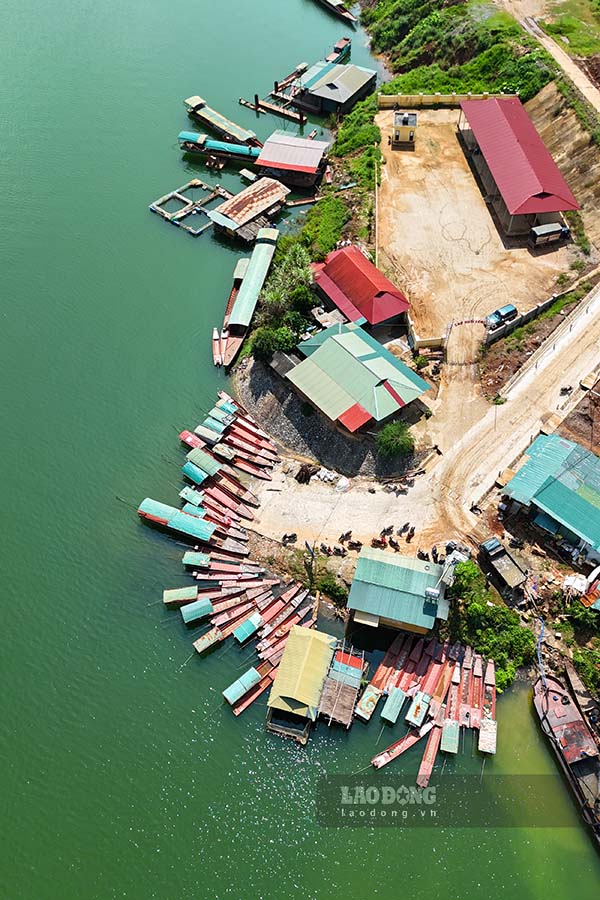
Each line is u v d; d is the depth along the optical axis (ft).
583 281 299.58
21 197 377.71
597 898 180.45
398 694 209.46
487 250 318.65
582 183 330.54
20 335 311.88
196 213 370.32
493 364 276.41
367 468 255.91
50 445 275.59
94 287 332.19
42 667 221.66
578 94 352.49
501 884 182.70
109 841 190.49
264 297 298.76
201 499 254.47
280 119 432.25
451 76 410.52
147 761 203.41
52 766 202.90
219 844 189.67
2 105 437.99
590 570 224.94
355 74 427.33
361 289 290.15
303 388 261.44
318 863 186.29
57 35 500.33
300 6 536.42
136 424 281.74
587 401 259.80
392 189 350.43
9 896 182.80
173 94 449.48
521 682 214.07
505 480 245.86
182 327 315.17
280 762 202.18
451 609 222.07
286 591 233.35
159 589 237.45
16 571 242.58
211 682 217.56
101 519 255.29
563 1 422.00
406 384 260.21
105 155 405.59
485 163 347.77
